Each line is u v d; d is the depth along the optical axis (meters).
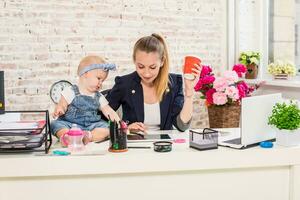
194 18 4.01
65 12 3.59
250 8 4.12
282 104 1.80
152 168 1.60
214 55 4.14
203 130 1.74
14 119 2.36
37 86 3.57
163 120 2.47
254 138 1.75
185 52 4.00
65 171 1.55
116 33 3.75
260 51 4.05
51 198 1.58
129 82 2.51
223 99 3.03
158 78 2.43
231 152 1.65
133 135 2.00
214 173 1.68
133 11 3.79
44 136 1.70
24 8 3.48
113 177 1.61
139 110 2.47
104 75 2.10
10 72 3.49
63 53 3.61
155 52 2.29
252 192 1.72
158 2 3.86
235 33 4.14
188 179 1.66
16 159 1.53
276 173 1.74
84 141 1.84
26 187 1.56
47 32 3.56
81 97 2.06
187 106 2.29
